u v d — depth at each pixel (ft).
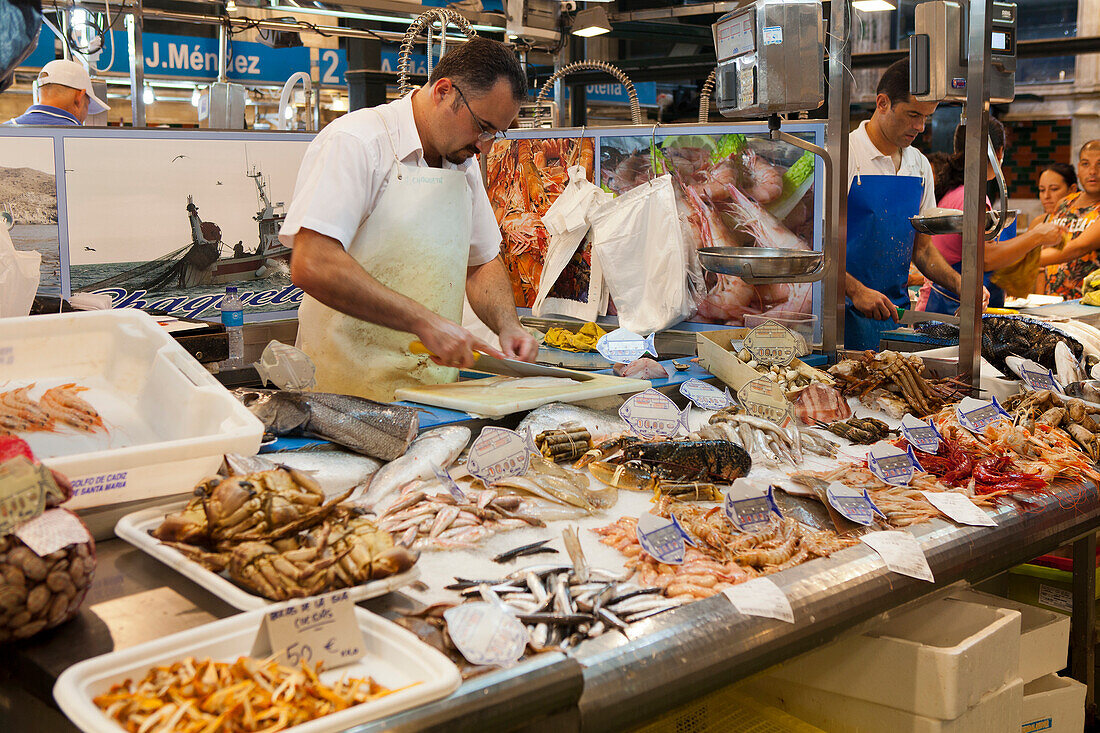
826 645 5.30
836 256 10.79
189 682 3.63
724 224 11.77
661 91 35.19
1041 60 30.89
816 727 6.40
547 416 7.87
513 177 13.71
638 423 7.88
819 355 10.98
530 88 21.71
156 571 5.01
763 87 9.02
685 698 4.55
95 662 3.67
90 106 16.37
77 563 4.26
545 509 6.42
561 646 4.52
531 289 13.84
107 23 13.92
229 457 5.57
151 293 12.26
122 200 11.84
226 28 16.26
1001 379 10.05
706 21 28.99
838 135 10.62
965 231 9.76
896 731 6.04
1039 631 7.38
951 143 28.71
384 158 9.12
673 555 5.62
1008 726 6.39
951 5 10.04
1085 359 11.09
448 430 7.32
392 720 3.56
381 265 9.37
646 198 12.02
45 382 6.22
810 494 6.81
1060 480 7.54
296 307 13.66
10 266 7.99
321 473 6.57
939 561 5.95
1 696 4.71
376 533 4.78
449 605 4.68
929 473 7.49
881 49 31.55
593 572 5.37
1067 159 31.30
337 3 15.37
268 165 13.00
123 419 6.18
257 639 3.92
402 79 11.87
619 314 12.51
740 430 8.05
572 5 17.15
